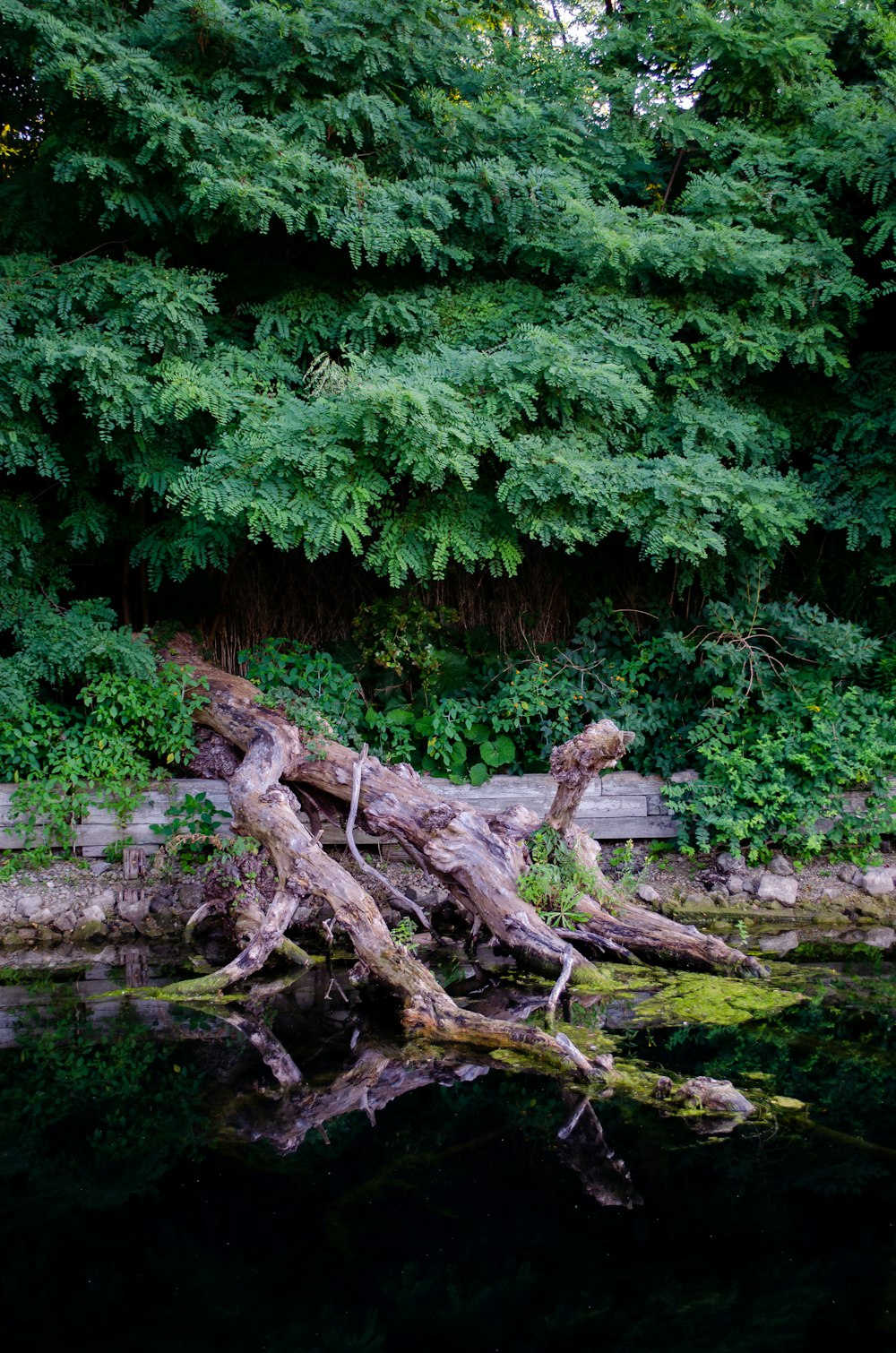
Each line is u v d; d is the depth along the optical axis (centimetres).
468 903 589
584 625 802
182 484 616
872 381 753
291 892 550
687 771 743
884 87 732
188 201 640
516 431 688
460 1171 334
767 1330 245
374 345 720
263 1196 317
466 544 670
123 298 645
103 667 702
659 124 761
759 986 528
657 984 536
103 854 694
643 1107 385
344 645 823
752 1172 329
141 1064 428
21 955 591
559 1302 259
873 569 789
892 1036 453
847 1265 276
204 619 824
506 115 711
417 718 781
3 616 687
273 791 595
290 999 525
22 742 677
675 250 687
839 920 652
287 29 628
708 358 738
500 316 714
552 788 742
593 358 668
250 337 737
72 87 573
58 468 659
